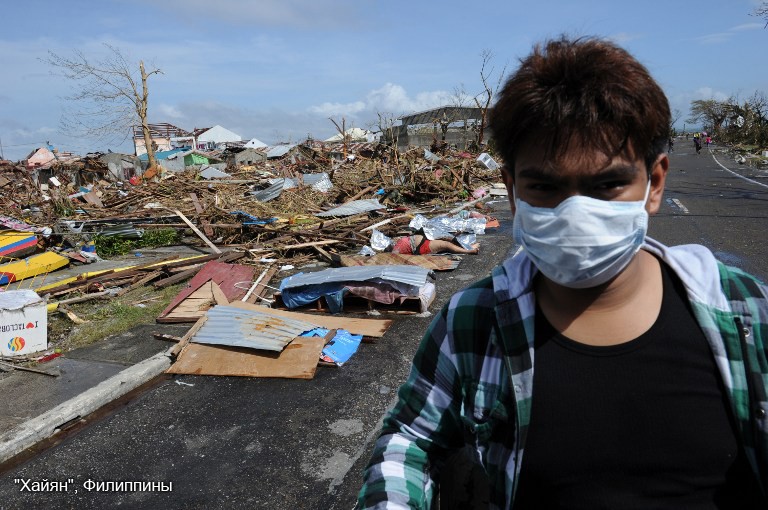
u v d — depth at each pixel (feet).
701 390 3.18
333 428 12.47
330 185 68.59
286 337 16.46
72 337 19.01
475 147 110.01
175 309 21.25
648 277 3.46
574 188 3.27
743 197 49.16
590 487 3.24
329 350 16.42
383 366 15.66
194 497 10.28
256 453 11.64
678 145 233.14
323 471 10.88
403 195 58.54
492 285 3.72
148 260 33.73
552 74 3.17
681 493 3.16
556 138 3.16
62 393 14.74
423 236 30.94
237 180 80.53
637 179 3.30
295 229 37.55
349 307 20.90
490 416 3.55
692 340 3.24
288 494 10.23
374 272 21.02
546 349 3.40
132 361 16.71
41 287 26.11
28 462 11.74
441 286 23.93
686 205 44.55
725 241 29.37
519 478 3.46
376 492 3.71
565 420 3.26
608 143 3.12
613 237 3.11
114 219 40.73
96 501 10.30
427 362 3.90
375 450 4.07
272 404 13.74
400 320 19.57
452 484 4.30
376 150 88.53
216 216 42.01
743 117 205.77
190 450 11.91
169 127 216.13
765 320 3.23
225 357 16.10
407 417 4.00
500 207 55.88
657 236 31.76
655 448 3.16
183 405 13.97
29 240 34.32
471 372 3.67
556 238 3.17
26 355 17.34
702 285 3.33
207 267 25.79
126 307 22.13
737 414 3.16
